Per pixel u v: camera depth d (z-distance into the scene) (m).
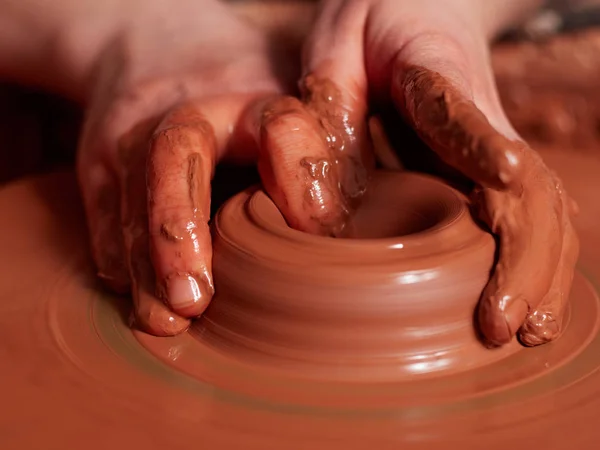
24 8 0.53
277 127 0.37
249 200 0.36
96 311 0.37
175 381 0.33
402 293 0.33
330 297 0.33
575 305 0.37
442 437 0.31
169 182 0.36
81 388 0.33
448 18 0.42
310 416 0.32
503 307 0.33
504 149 0.33
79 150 0.44
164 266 0.35
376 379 0.33
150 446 0.31
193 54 0.47
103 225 0.40
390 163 0.42
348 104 0.40
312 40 0.42
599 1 0.70
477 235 0.34
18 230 0.42
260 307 0.34
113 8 0.51
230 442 0.31
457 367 0.33
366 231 0.38
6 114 0.61
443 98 0.34
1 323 0.36
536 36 0.66
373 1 0.42
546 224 0.34
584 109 0.60
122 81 0.46
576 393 0.33
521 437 0.31
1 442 0.31
